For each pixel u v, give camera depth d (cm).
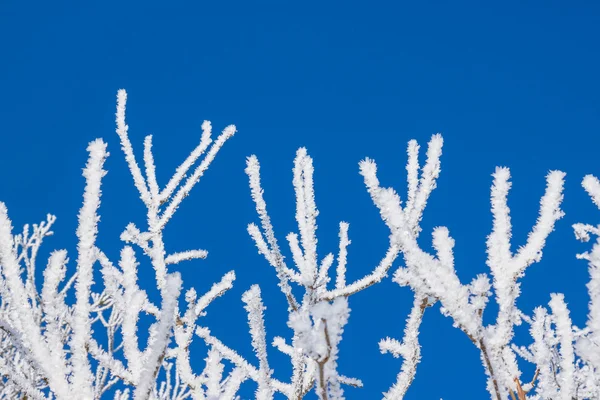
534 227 247
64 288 284
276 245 269
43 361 246
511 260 247
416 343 255
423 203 260
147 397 243
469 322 242
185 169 274
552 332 255
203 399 262
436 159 261
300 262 269
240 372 252
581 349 238
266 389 256
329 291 270
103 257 260
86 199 248
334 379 239
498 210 248
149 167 274
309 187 271
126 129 275
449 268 242
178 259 270
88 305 248
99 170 249
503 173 249
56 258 248
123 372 250
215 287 268
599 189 251
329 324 238
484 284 243
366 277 270
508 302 246
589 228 268
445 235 246
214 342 269
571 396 245
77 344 247
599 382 243
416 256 242
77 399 245
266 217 270
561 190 247
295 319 238
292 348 268
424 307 256
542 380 250
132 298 252
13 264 247
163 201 272
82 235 248
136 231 270
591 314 238
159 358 243
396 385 255
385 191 244
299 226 269
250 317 260
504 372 246
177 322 265
